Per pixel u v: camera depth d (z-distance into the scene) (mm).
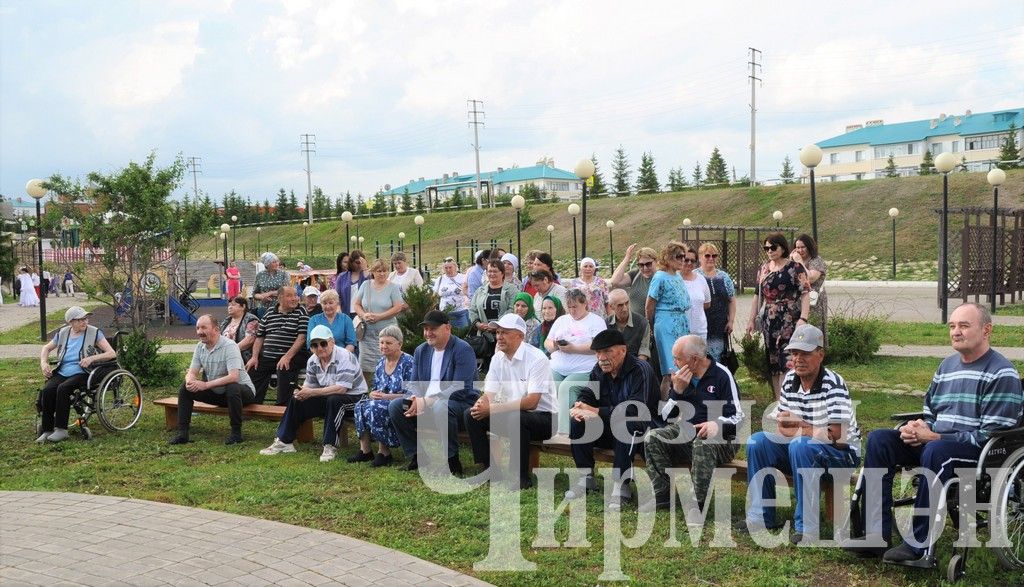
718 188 72812
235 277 28250
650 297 8469
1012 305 23984
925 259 44312
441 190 118875
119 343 11914
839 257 47344
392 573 4801
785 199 57594
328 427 7777
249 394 8789
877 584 4719
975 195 49656
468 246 69250
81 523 5703
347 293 11859
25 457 8016
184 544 5266
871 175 90438
